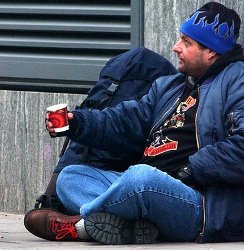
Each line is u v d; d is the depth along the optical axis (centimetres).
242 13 1880
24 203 2133
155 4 2005
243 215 1483
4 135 2152
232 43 1583
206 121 1523
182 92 1593
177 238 1496
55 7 2100
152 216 1448
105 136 1597
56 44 2106
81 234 1534
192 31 1575
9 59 2158
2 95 2152
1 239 1667
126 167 1678
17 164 2138
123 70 1717
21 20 2139
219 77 1546
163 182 1432
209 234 1474
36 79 2138
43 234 1575
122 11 2041
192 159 1477
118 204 1433
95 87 1730
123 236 1461
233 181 1466
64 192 1577
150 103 1625
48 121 1494
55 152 2092
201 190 1516
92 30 2072
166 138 1557
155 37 2008
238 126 1485
